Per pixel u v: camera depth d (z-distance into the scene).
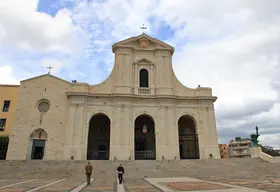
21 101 32.91
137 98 35.06
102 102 34.28
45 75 34.62
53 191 12.55
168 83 36.34
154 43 38.75
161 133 33.66
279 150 33.94
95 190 13.08
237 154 71.88
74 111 33.12
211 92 37.16
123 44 37.66
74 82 34.88
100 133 37.69
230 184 14.78
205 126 35.12
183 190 12.22
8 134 34.22
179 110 35.69
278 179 17.83
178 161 28.30
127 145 32.34
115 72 36.31
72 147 31.44
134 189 13.34
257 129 33.94
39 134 32.34
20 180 19.91
